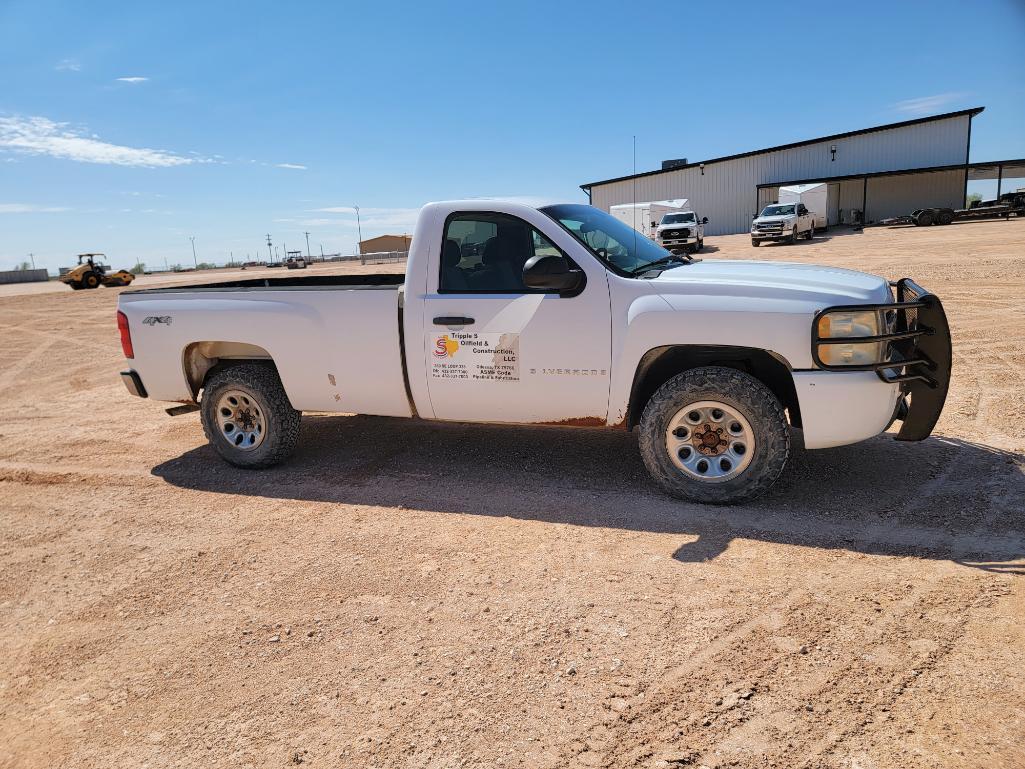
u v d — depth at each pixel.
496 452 5.30
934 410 3.78
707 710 2.35
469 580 3.37
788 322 3.72
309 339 4.82
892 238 29.41
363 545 3.85
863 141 43.12
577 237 4.25
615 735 2.27
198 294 5.19
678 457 4.08
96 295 33.50
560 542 3.72
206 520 4.37
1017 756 2.06
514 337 4.29
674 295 3.95
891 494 4.05
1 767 2.34
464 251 4.49
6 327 19.28
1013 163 39.22
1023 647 2.56
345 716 2.46
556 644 2.80
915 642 2.64
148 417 7.42
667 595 3.11
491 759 2.21
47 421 7.51
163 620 3.20
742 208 47.38
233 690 2.66
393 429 6.12
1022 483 4.08
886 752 2.11
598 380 4.15
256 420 5.18
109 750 2.38
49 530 4.38
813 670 2.52
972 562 3.22
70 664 2.91
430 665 2.72
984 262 16.83
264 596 3.36
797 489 4.22
